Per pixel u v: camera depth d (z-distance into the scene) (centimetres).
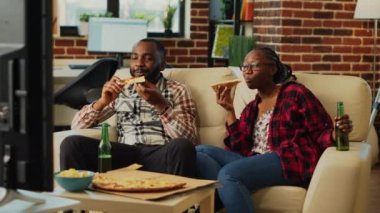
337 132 308
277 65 341
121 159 335
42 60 146
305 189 312
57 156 343
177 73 378
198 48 719
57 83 571
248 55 343
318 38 630
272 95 342
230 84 348
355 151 305
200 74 379
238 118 367
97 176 272
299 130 323
